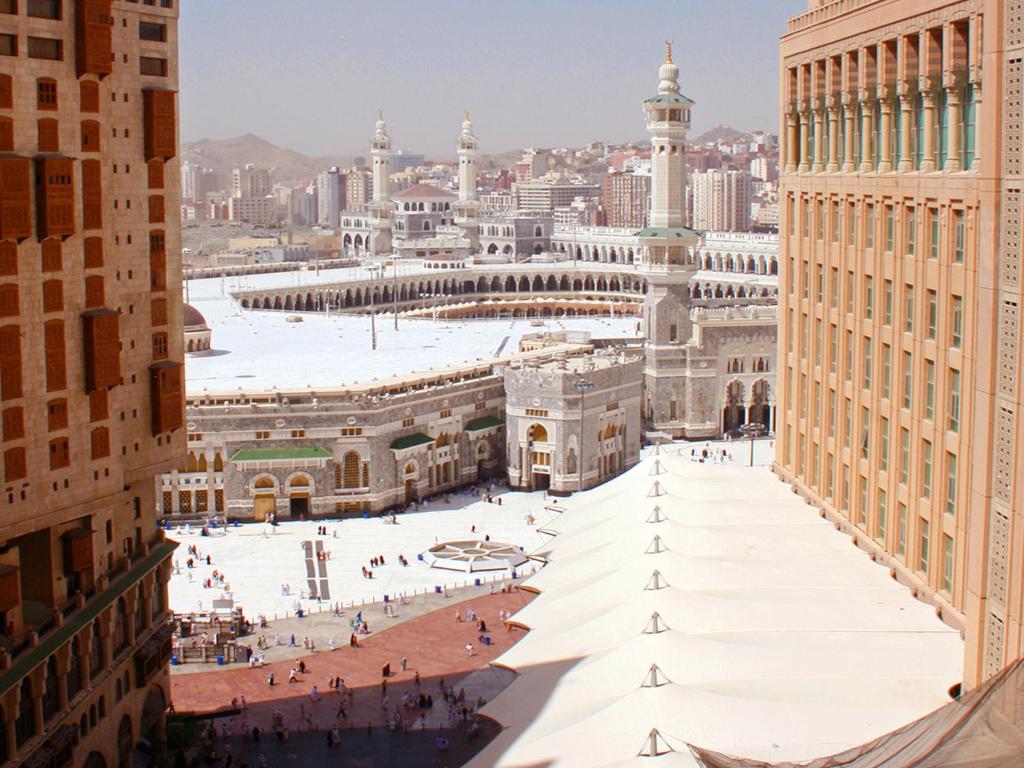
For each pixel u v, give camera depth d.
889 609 77.50
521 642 84.81
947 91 73.50
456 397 176.50
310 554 148.75
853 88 89.38
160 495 161.00
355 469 164.88
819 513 98.38
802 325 102.56
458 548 149.12
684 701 66.25
